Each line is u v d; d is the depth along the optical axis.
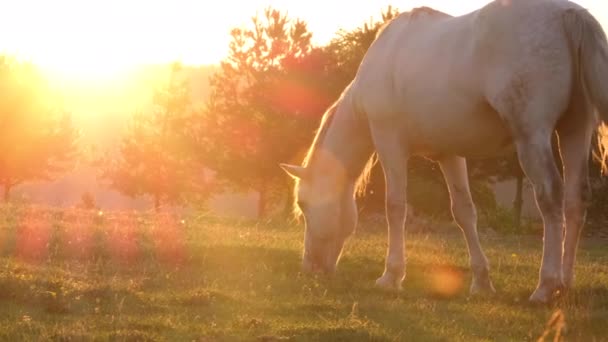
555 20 7.96
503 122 8.23
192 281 9.35
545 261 8.20
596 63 7.80
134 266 10.52
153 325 6.97
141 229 14.30
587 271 11.77
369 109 9.66
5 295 8.04
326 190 10.56
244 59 37.84
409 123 9.25
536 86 7.93
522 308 8.13
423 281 10.52
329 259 10.66
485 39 8.26
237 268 10.67
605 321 7.42
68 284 8.62
